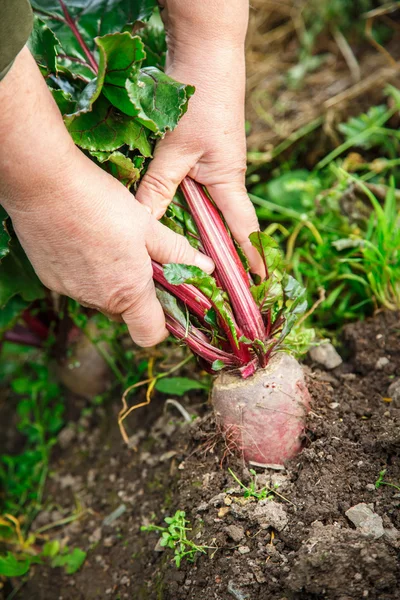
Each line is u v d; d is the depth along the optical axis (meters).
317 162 1.03
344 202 0.88
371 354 0.74
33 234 0.55
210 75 0.59
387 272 0.78
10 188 0.51
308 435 0.65
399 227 0.84
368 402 0.70
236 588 0.57
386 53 1.09
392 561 0.53
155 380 0.77
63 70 0.61
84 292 0.58
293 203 0.96
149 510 0.74
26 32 0.47
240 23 0.59
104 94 0.57
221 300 0.60
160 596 0.63
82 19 0.65
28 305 0.81
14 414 1.00
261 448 0.63
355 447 0.64
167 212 0.63
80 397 0.93
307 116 1.04
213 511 0.63
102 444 0.86
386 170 0.98
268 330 0.64
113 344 0.86
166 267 0.58
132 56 0.53
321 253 0.85
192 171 0.62
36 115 0.49
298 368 0.64
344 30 1.15
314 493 0.61
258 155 1.01
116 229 0.54
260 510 0.60
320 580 0.53
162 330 0.62
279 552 0.59
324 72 1.11
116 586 0.70
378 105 1.03
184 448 0.73
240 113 0.61
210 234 0.62
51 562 0.78
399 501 0.59
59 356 0.88
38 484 0.89
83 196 0.53
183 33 0.59
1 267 0.73
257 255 0.64
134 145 0.58
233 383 0.63
